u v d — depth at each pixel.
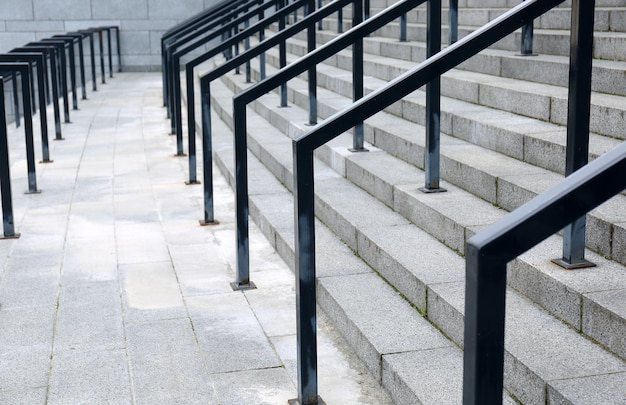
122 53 15.93
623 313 2.53
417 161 4.81
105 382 3.11
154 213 5.70
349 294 3.55
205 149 5.29
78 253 4.80
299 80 8.76
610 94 4.45
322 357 3.26
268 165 6.24
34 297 4.06
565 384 2.38
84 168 7.25
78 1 15.59
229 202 5.94
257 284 4.20
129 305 3.94
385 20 3.83
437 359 2.89
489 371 1.50
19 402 2.96
